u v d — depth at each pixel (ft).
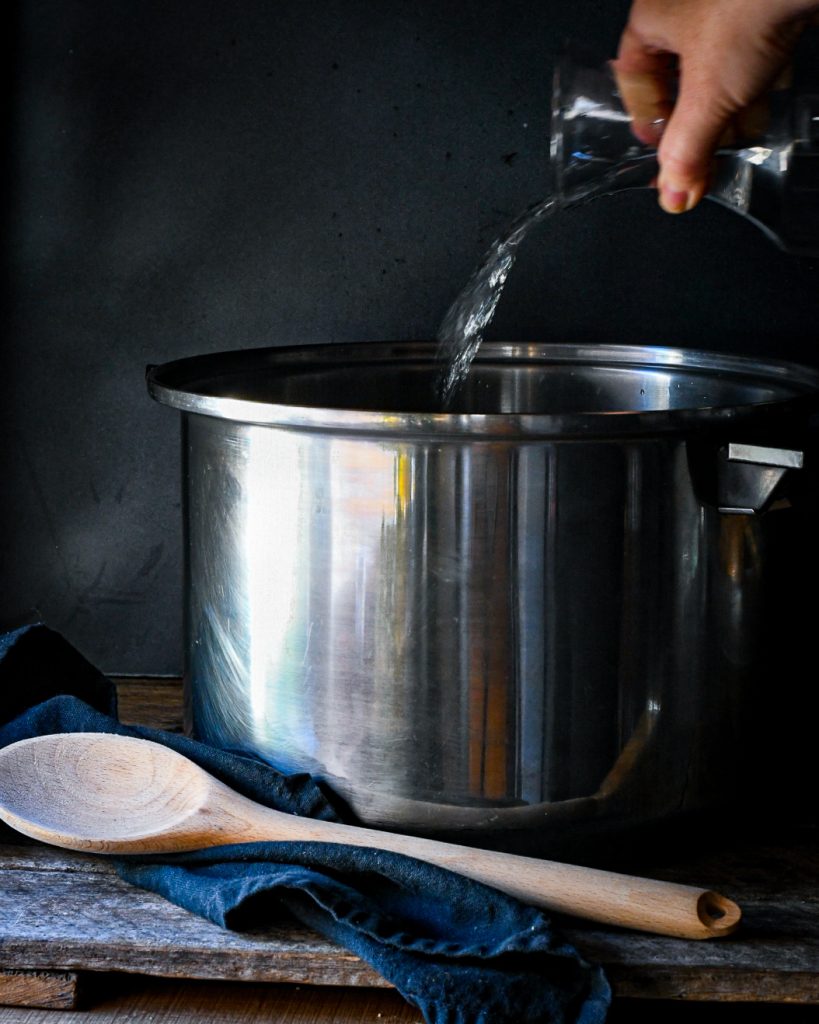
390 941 3.05
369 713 3.47
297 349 4.51
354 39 4.72
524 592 3.33
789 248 3.37
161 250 4.91
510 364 4.70
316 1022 3.16
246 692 3.69
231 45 4.75
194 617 3.90
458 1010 2.93
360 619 3.43
